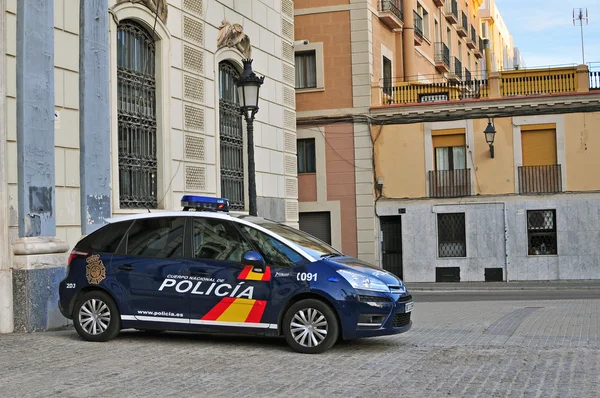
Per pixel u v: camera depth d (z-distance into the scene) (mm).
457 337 11703
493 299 21875
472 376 8359
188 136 18562
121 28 16484
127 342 11086
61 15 14242
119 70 16375
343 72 32312
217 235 10766
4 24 12891
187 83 18625
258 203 22531
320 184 32375
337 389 7746
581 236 30172
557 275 30344
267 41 23406
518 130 30797
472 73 53688
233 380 8242
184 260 10766
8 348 10656
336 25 32406
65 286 11336
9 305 12586
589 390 7559
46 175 13430
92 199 14695
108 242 11266
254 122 22438
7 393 7633
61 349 10469
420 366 9039
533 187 30625
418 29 38125
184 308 10648
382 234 32219
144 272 10898
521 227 30719
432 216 31516
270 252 10445
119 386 7914
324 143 32406
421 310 17578
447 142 31609
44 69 13500
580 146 30172
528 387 7742
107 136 15219
